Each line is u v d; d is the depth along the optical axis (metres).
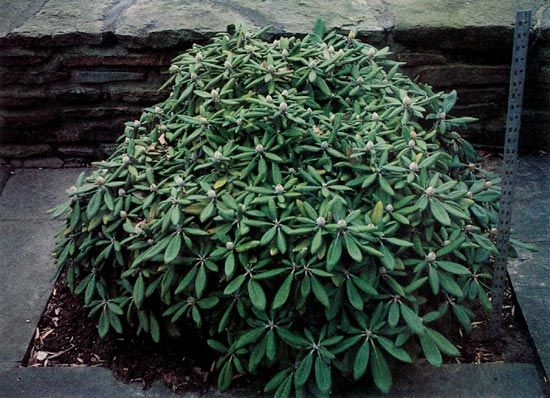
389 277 1.99
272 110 2.13
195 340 2.26
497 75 3.15
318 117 2.23
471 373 2.15
